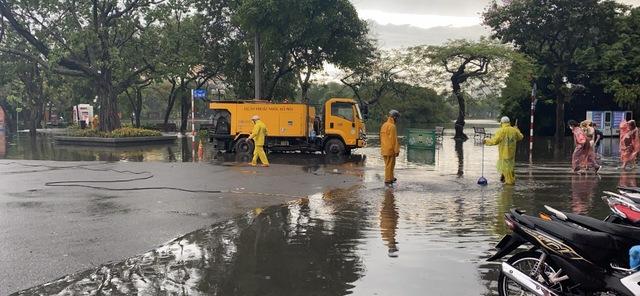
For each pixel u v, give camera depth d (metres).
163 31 35.16
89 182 13.66
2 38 31.22
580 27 38.41
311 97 63.50
